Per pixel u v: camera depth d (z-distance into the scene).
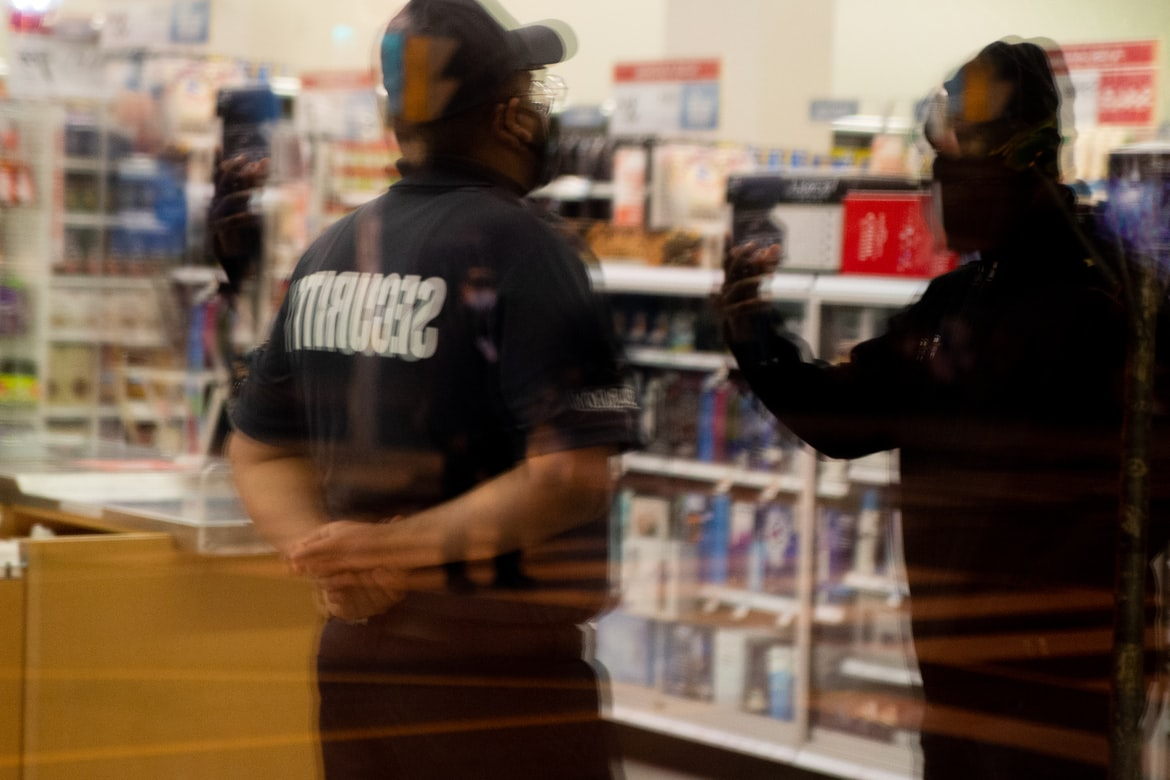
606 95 9.37
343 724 1.49
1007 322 1.78
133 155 4.96
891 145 3.96
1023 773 1.73
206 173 4.78
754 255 2.11
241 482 1.56
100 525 2.21
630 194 4.47
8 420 4.84
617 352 1.48
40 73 5.27
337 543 1.44
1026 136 1.79
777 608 4.11
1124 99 3.87
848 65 8.74
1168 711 2.15
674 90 4.92
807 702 3.98
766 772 3.88
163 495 2.30
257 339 4.05
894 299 3.55
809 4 7.31
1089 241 1.74
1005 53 1.83
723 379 4.23
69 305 4.91
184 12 5.95
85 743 2.05
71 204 5.02
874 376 1.97
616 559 4.32
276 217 4.59
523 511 1.39
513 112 1.50
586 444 1.41
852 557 4.02
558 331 1.41
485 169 1.48
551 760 1.45
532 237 1.43
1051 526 1.74
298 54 8.05
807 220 3.76
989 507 1.78
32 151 5.08
